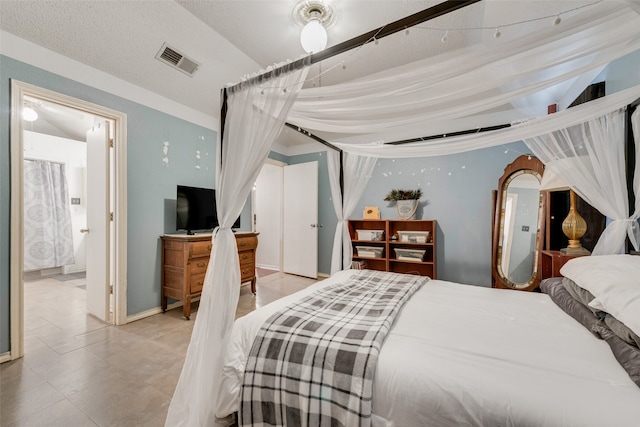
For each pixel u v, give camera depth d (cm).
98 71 246
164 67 262
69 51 222
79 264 502
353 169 321
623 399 76
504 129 234
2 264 194
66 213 485
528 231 285
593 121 182
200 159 340
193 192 318
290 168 490
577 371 90
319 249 472
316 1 176
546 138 205
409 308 156
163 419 141
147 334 243
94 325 261
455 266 347
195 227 318
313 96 149
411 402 90
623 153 175
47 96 215
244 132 152
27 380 172
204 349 138
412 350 105
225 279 149
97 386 167
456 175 348
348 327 121
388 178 392
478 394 84
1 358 192
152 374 181
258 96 149
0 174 193
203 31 221
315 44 183
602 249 181
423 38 201
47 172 466
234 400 125
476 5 168
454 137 292
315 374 104
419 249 358
